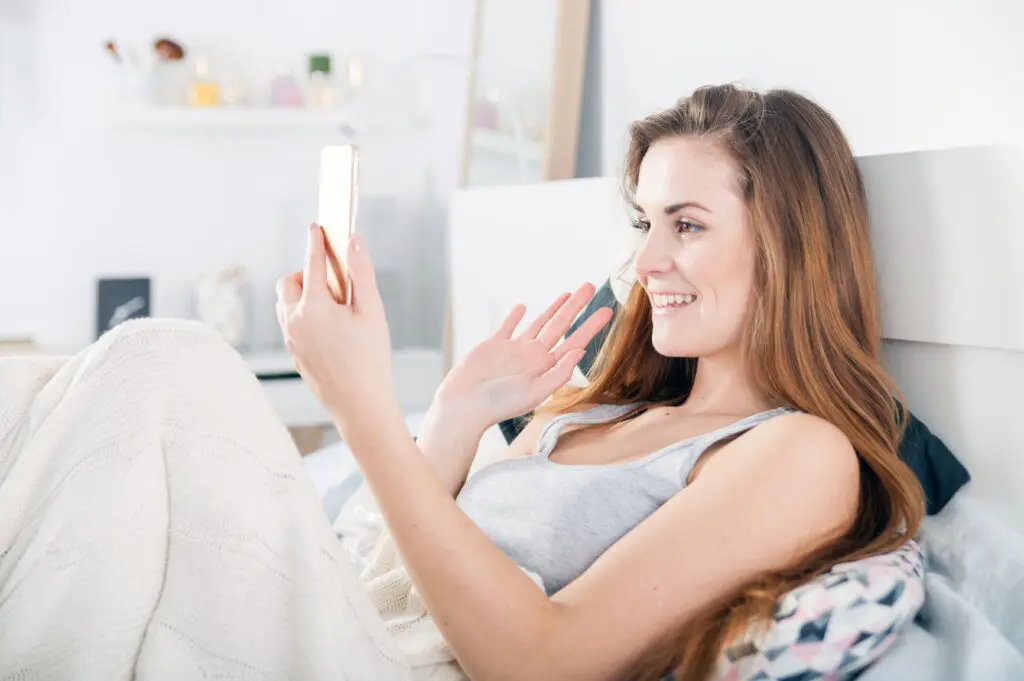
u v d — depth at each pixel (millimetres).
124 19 3088
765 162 1078
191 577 863
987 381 1081
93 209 3096
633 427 1189
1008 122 1239
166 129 3141
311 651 858
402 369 2994
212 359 909
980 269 1066
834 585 896
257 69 3229
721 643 873
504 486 1143
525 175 2342
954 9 1321
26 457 873
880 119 1480
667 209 1117
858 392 1065
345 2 3295
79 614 827
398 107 3230
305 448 2863
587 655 875
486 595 869
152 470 862
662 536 927
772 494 950
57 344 3094
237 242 3229
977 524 1041
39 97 3023
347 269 877
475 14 2686
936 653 929
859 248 1117
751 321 1106
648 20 2113
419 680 978
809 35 1625
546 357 1216
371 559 1209
